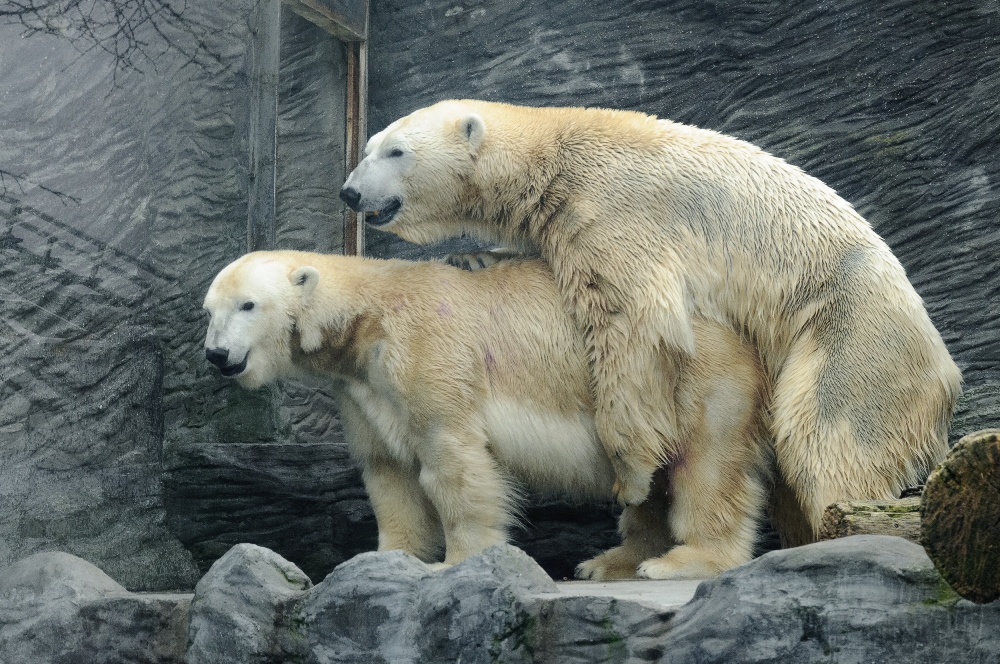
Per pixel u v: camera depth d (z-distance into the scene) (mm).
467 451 9836
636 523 10500
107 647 8391
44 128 11586
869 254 9617
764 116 13562
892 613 5820
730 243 9883
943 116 12805
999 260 12367
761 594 6109
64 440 11438
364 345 10180
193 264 13266
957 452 5215
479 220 10805
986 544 5227
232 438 13078
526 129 10578
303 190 14562
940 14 12938
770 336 9844
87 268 11922
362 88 15492
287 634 7535
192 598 8242
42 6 11648
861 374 9211
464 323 10062
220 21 13648
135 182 12594
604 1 14461
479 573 6863
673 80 14000
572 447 10109
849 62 13312
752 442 9852
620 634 6383
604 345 9734
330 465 12172
